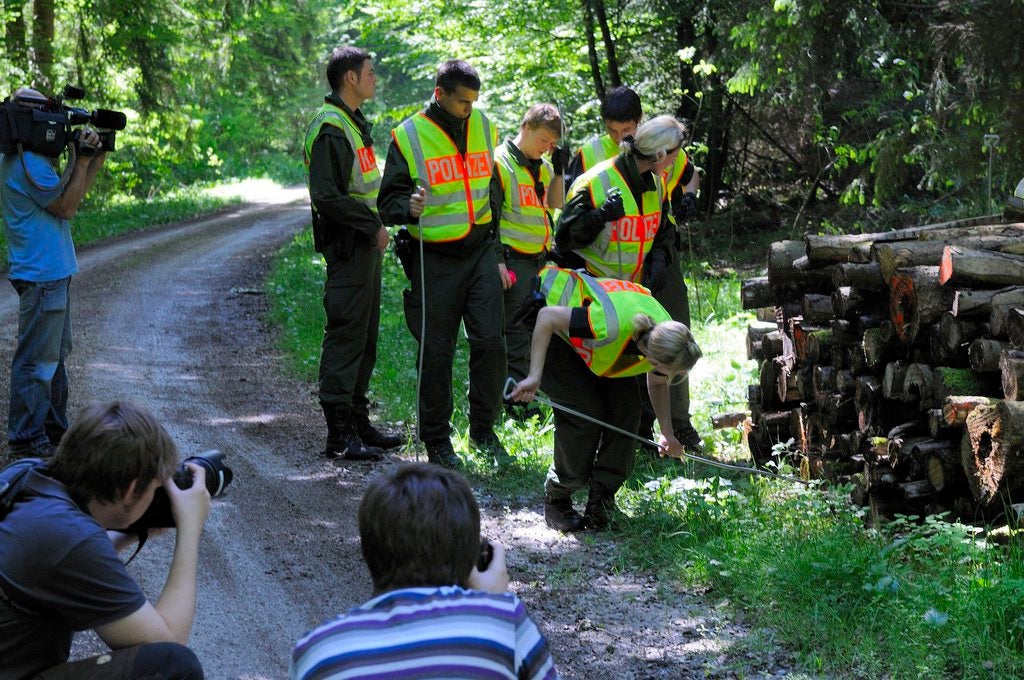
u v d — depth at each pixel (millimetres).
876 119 15633
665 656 3990
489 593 1986
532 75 20094
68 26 24438
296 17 43812
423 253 6363
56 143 5578
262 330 11570
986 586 3922
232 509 5566
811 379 5941
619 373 4906
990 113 13156
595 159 6625
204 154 44656
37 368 5715
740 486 5832
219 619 4234
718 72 16719
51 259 5648
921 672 3602
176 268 17094
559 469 5305
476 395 6625
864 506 5250
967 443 4477
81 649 3883
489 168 6410
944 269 4695
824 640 3945
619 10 18922
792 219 19406
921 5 14516
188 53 28984
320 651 1898
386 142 48031
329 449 6641
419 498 2012
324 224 6383
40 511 2344
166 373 9102
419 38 20312
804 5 13422
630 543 5129
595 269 5438
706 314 11539
